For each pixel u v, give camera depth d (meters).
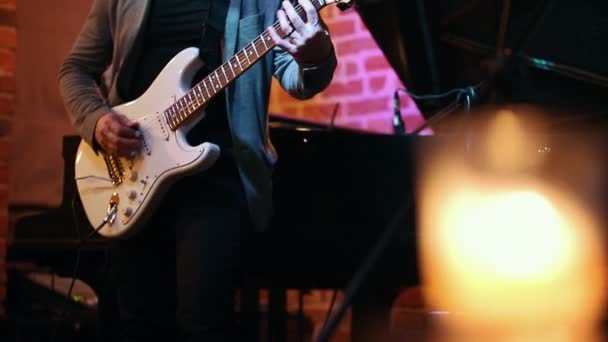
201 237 1.73
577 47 2.61
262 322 3.68
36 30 4.01
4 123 3.43
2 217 3.39
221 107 1.86
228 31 1.85
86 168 2.02
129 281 1.90
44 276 3.68
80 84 2.03
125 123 1.88
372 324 2.72
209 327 1.68
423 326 3.32
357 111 4.19
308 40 1.65
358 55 4.21
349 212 2.72
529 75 2.70
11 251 2.63
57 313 3.45
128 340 1.87
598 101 2.72
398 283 2.73
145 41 1.91
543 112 2.83
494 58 2.64
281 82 1.88
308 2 1.67
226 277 1.72
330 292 4.04
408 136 2.78
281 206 2.67
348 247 2.69
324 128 3.06
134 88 1.95
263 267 2.67
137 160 1.88
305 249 2.67
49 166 3.98
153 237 1.90
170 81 1.84
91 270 2.60
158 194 1.83
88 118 1.95
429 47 2.83
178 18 1.88
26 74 3.96
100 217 1.96
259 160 1.79
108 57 2.09
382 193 2.75
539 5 2.55
